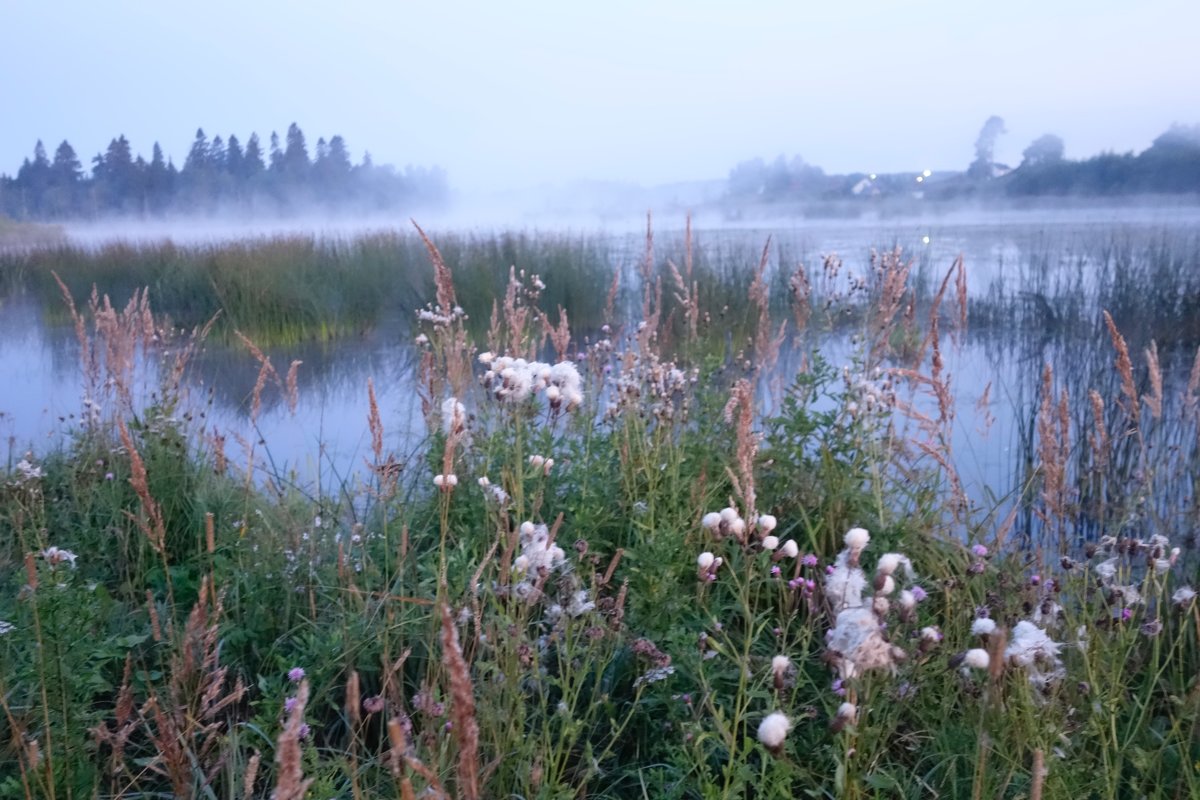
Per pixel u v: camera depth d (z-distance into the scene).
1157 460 4.32
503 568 2.52
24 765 2.33
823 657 1.93
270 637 3.23
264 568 3.50
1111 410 6.12
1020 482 5.13
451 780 2.23
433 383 4.84
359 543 3.63
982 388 7.64
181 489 4.52
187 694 2.48
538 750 2.36
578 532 3.33
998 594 3.06
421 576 3.32
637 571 3.03
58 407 8.07
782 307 10.60
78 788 2.35
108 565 4.02
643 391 4.56
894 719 2.49
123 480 4.61
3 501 4.41
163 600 3.64
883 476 3.96
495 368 3.77
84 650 2.60
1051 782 2.12
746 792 2.37
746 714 2.28
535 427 4.00
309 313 11.86
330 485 5.09
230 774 2.33
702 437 4.17
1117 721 2.60
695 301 6.01
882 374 4.58
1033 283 11.68
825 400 6.65
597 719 2.73
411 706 2.72
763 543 2.53
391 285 12.93
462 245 14.18
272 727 2.50
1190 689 2.70
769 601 3.02
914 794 2.36
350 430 6.88
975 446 5.91
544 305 11.38
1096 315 10.04
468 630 2.81
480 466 3.86
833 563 3.44
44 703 2.25
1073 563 2.99
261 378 4.67
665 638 2.80
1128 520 3.55
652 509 3.36
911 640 2.53
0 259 18.30
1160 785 2.36
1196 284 10.22
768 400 6.84
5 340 12.16
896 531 3.52
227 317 11.50
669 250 13.93
